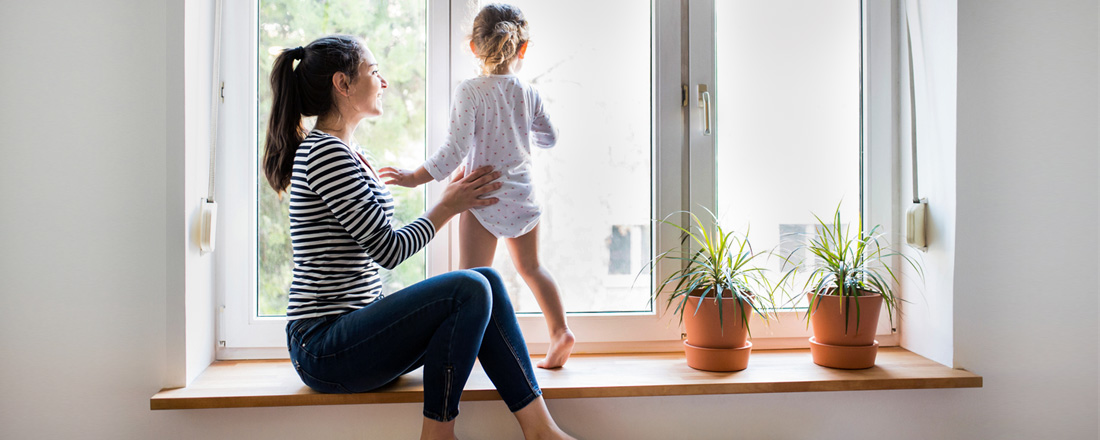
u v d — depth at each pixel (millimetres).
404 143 1776
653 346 1864
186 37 1521
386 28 1771
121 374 1509
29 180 1498
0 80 1490
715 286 1684
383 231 1378
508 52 1608
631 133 1845
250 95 1717
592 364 1729
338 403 1429
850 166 1899
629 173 1849
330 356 1361
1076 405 1698
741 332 1655
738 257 1707
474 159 1610
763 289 1882
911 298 1844
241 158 1720
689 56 1841
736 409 1600
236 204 1724
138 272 1514
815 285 1888
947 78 1695
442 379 1331
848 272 1682
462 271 1389
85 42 1505
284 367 1676
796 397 1616
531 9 1804
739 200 1875
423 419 1398
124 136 1513
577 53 1822
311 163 1379
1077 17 1690
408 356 1384
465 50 1675
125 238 1512
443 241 1784
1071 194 1695
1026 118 1686
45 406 1505
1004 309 1684
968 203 1670
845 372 1633
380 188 1509
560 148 1825
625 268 1858
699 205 1853
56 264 1504
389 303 1354
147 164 1516
